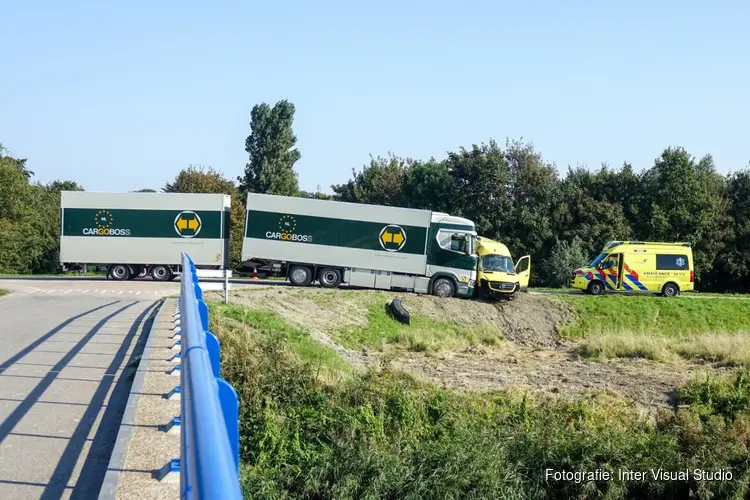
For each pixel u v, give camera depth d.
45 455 6.79
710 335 28.38
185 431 3.08
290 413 11.51
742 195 55.53
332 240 32.53
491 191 58.94
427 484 10.38
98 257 34.50
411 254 32.69
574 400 16.67
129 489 5.48
